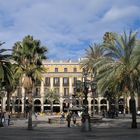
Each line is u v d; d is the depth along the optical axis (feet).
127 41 101.60
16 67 110.01
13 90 174.91
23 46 110.83
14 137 75.00
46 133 86.17
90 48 184.85
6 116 124.77
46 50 114.73
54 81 379.35
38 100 376.89
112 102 203.51
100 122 137.90
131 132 88.02
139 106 286.25
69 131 92.94
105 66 102.42
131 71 100.07
